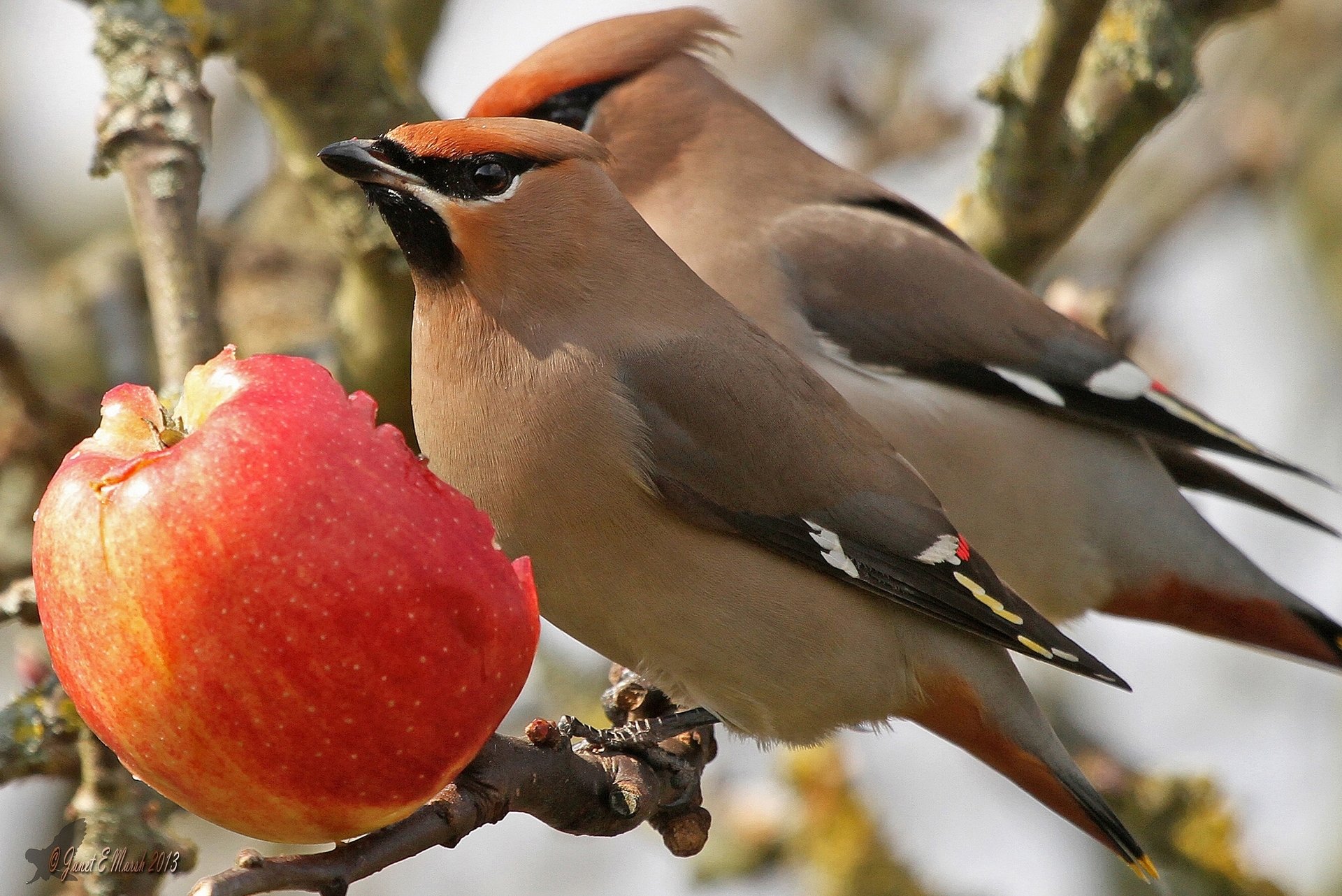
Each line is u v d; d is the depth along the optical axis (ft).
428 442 23.75
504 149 22.88
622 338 23.79
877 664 25.30
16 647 28.81
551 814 17.89
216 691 14.40
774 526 24.40
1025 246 33.27
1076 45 29.43
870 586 24.81
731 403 24.17
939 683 25.68
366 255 29.22
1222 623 33.17
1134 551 32.53
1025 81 30.81
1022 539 32.14
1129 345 36.11
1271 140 40.86
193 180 23.29
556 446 23.08
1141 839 31.78
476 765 17.17
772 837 33.83
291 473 14.46
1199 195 40.98
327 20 27.91
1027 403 32.04
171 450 14.61
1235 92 42.14
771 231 31.63
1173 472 34.94
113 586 14.39
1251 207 42.16
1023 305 32.30
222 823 15.42
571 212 23.39
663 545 23.82
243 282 36.91
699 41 32.78
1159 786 32.14
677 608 24.12
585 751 20.15
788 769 34.04
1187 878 31.37
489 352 23.09
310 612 14.35
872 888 33.35
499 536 23.75
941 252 32.12
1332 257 41.83
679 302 24.54
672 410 23.82
